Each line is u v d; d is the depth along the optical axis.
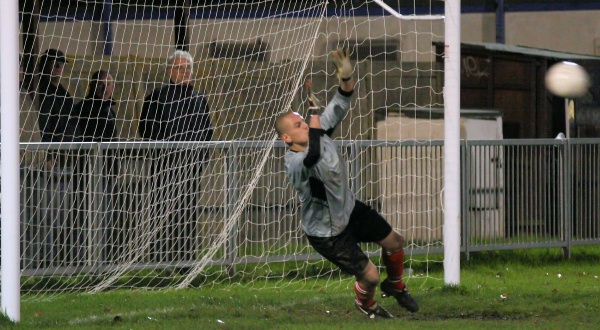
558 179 24.64
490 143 23.78
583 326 14.70
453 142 19.02
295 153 14.45
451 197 19.05
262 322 15.10
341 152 22.20
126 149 20.56
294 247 22.00
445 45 19.03
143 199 20.73
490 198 23.84
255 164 21.61
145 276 21.03
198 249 21.16
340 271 22.52
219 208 21.34
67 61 24.20
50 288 20.17
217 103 26.77
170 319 15.68
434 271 22.64
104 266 20.45
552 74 18.56
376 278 14.76
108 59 26.48
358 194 22.38
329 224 14.36
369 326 14.55
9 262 14.97
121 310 16.84
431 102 28.14
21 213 19.78
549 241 24.58
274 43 29.41
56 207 20.05
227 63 27.55
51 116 21.56
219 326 14.63
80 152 20.22
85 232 20.28
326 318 15.71
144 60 25.91
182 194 21.00
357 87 28.31
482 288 19.31
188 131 21.88
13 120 14.84
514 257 25.16
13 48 14.81
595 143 25.00
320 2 28.36
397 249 15.16
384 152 22.66
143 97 26.48
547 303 17.22
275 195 21.81
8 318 14.94
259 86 27.67
